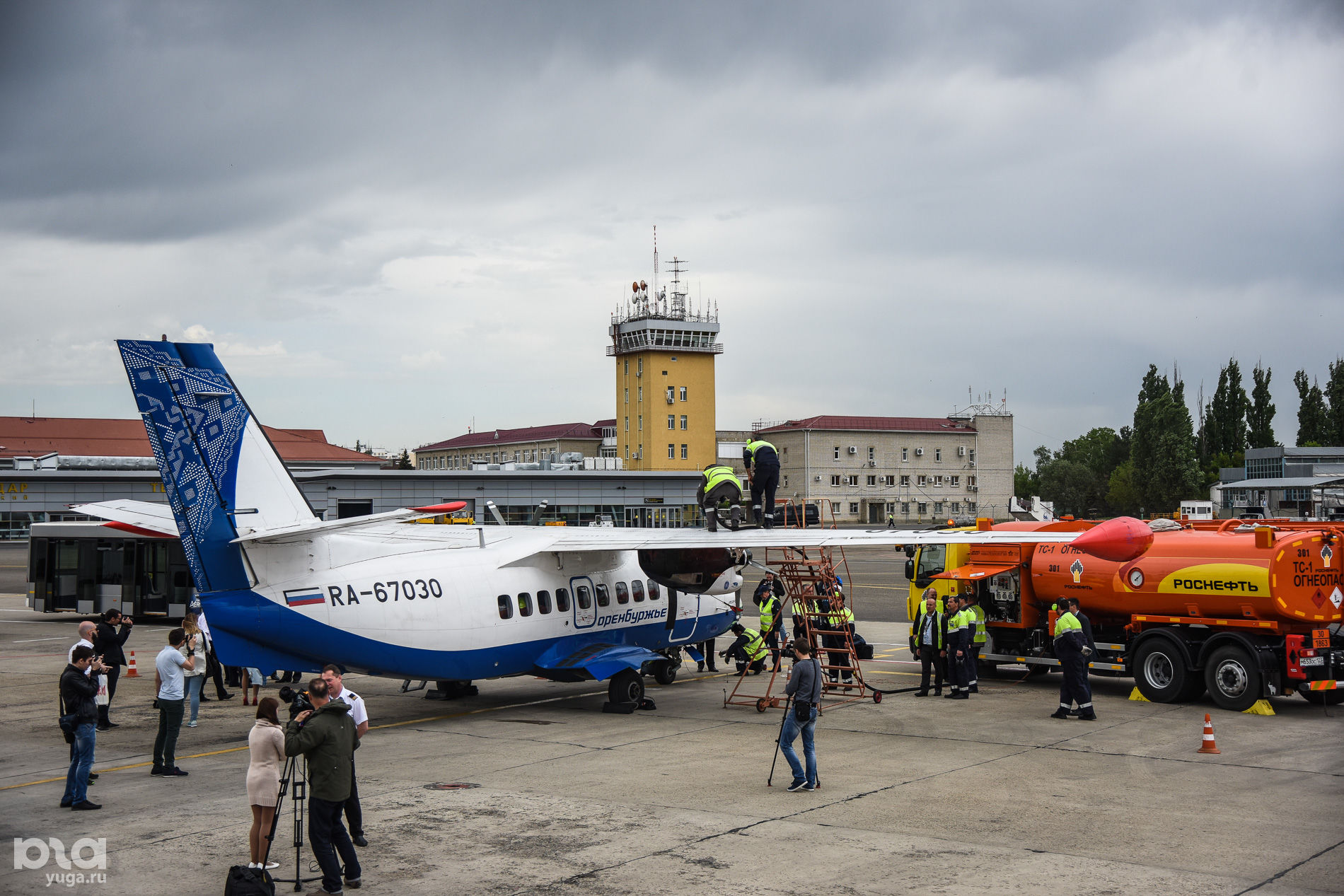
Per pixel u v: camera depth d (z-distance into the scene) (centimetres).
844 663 2495
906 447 13925
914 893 1081
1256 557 2136
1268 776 1606
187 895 1105
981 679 2706
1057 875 1135
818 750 1820
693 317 12762
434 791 1536
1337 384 10500
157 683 1662
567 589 2273
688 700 2436
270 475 1828
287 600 1827
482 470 8175
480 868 1180
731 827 1330
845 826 1331
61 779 1644
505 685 2686
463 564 2103
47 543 4253
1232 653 2172
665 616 2538
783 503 2430
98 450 12462
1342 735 1930
